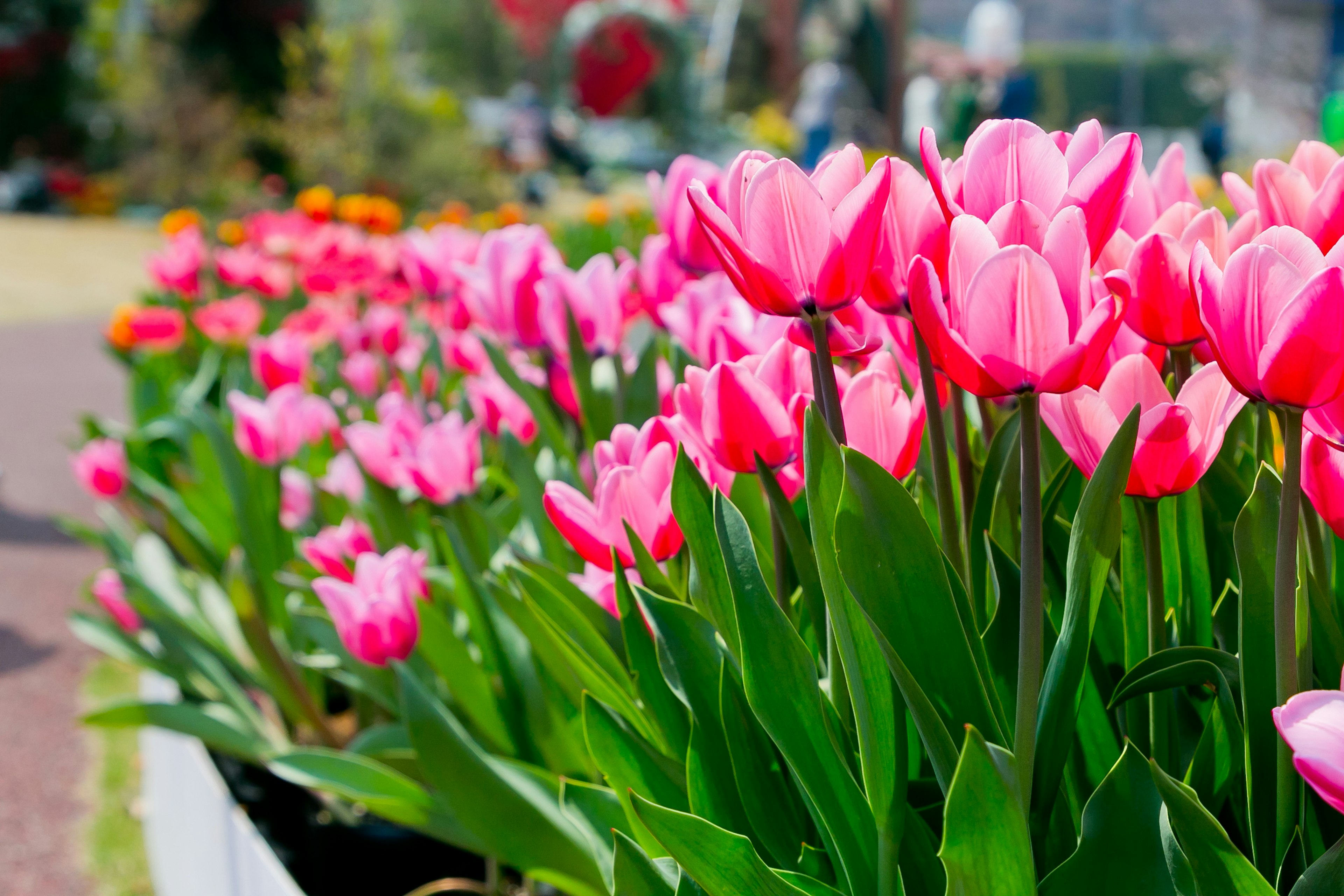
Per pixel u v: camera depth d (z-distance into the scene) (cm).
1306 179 109
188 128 1855
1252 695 104
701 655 117
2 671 380
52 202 2088
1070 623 104
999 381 98
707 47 3456
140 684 368
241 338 349
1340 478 104
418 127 1620
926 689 104
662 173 3127
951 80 1222
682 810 119
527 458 154
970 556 117
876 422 110
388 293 348
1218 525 120
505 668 147
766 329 127
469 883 172
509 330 163
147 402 326
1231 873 97
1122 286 107
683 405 116
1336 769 91
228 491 211
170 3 1945
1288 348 94
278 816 212
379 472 178
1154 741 112
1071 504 124
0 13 2173
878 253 107
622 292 165
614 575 126
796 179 102
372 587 155
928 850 108
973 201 103
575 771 142
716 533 112
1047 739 105
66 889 265
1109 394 105
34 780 313
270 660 202
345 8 2002
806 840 119
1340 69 1783
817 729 108
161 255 380
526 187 1950
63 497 577
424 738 129
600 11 3397
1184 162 120
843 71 1243
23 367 906
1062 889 103
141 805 298
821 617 120
